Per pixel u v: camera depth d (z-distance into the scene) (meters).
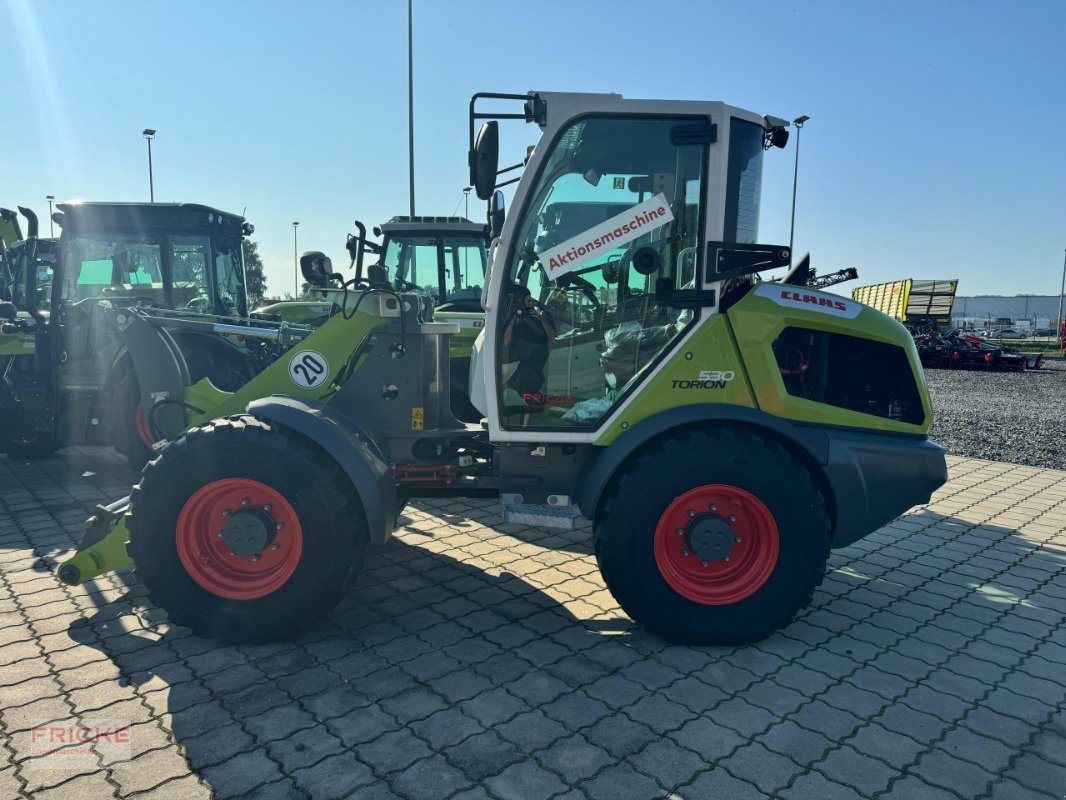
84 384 6.03
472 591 3.73
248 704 2.61
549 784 2.18
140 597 3.57
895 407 3.33
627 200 3.15
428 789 2.15
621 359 3.24
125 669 2.86
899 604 3.65
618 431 3.17
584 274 3.20
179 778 2.20
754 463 2.98
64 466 6.45
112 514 3.34
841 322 3.24
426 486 3.50
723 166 3.03
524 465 3.39
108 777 2.19
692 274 3.15
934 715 2.61
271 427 3.01
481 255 7.36
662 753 2.35
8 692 2.68
